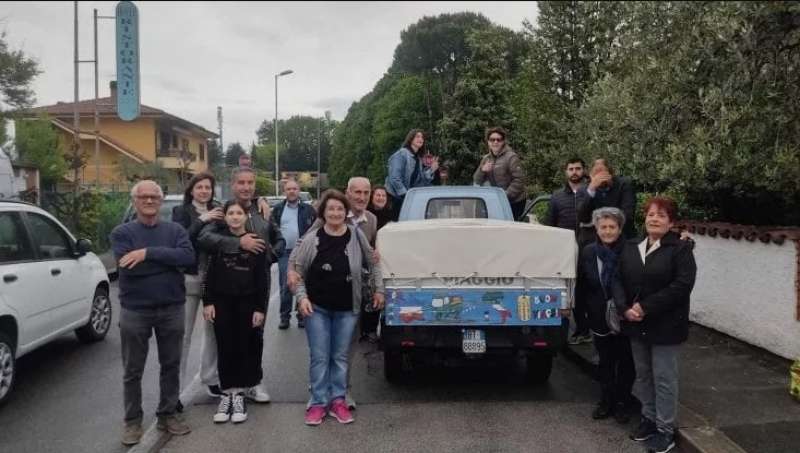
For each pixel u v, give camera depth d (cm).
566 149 1423
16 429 555
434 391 646
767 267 684
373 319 789
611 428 540
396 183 934
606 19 1570
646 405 511
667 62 823
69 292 768
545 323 573
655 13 916
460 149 2409
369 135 5159
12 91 1728
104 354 805
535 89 1664
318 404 558
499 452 491
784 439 481
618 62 1083
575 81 1612
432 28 4728
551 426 544
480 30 2552
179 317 531
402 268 573
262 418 570
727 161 725
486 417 566
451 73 4538
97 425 565
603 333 548
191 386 659
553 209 782
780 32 771
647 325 489
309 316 555
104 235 1939
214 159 5916
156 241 520
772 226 790
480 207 809
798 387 550
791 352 654
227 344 560
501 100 2427
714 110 753
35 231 724
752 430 497
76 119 1967
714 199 846
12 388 646
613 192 689
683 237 494
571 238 573
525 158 1652
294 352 802
